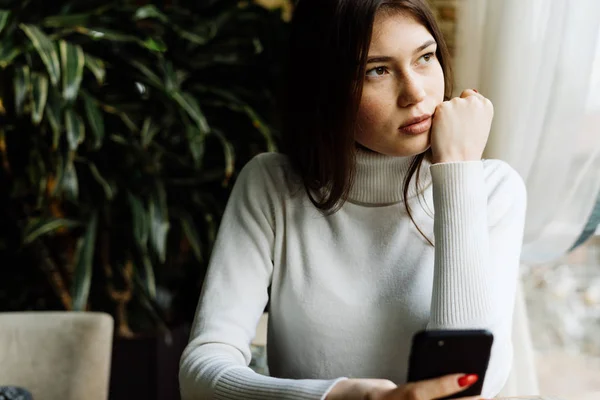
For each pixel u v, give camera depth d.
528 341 1.68
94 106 1.91
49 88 1.88
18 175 2.03
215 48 2.22
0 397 1.06
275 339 1.05
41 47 1.79
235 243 1.05
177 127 2.14
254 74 2.28
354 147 0.97
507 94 1.54
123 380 2.12
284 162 1.09
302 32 0.93
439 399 0.64
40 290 2.17
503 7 1.53
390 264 1.01
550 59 1.46
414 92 0.88
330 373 1.01
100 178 1.97
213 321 0.97
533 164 1.53
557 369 2.56
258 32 2.29
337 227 1.03
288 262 1.03
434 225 0.92
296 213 1.05
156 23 2.19
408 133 0.91
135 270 2.11
